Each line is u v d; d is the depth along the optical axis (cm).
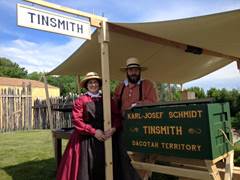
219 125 250
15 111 1423
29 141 1009
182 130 252
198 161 282
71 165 321
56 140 511
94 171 317
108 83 327
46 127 1479
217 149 243
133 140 294
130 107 315
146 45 459
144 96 343
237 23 334
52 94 2500
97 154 320
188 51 469
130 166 321
